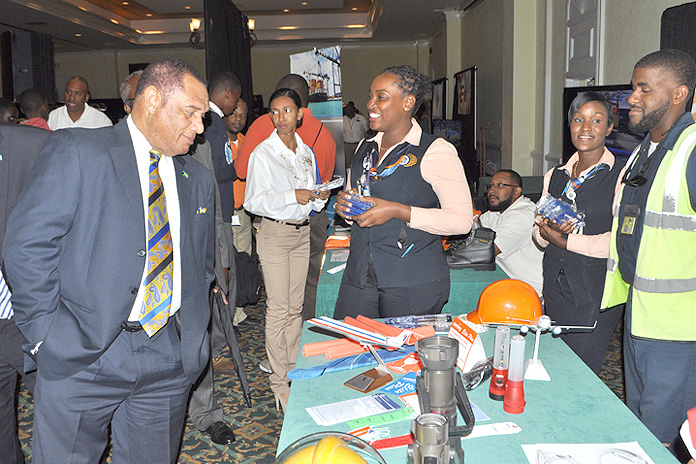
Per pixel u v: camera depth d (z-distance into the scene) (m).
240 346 4.11
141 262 1.62
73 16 11.98
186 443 2.80
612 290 2.11
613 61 5.07
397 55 15.95
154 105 1.57
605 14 5.20
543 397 1.55
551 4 6.59
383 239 2.13
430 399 1.17
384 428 1.42
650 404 1.91
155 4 12.67
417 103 2.06
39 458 1.66
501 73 8.14
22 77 9.79
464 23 11.05
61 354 1.57
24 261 1.51
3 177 2.01
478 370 1.62
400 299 2.14
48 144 1.59
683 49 3.73
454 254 2.97
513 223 3.03
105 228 1.58
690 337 1.80
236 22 6.96
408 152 2.08
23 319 1.56
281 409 3.10
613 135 4.05
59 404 1.62
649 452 1.29
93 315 1.59
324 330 2.07
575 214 2.26
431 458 1.00
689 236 1.77
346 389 1.63
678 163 1.77
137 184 1.62
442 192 2.07
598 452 1.29
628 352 2.00
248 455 2.69
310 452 0.97
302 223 2.95
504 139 7.91
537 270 3.02
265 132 3.20
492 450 1.31
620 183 2.14
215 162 2.97
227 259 3.30
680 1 3.96
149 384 1.72
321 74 4.23
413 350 1.84
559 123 6.43
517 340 1.46
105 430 1.75
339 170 4.35
